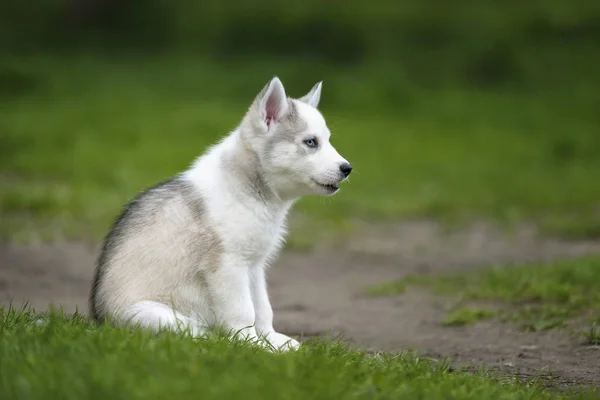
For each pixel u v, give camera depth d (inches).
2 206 908.6
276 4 2161.7
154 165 1131.9
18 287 627.5
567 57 1909.4
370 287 671.8
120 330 370.3
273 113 435.8
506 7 2193.7
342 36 1957.4
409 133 1417.3
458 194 1083.9
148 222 421.1
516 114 1583.4
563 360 466.6
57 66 1756.9
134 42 1994.3
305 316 581.0
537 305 589.0
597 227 904.3
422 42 1968.5
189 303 416.5
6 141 1232.2
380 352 466.0
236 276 415.8
